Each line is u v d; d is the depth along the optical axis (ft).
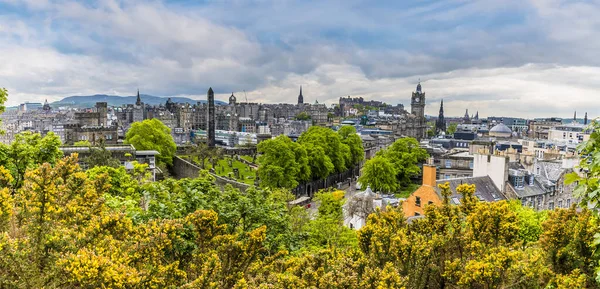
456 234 57.41
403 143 347.15
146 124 309.22
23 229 48.24
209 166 335.47
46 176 45.16
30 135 133.28
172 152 324.60
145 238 49.32
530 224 114.21
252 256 54.85
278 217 80.23
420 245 52.08
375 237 53.16
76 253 42.34
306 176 278.46
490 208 58.39
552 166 236.02
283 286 47.03
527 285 47.60
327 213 156.76
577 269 49.39
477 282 49.57
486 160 206.18
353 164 414.21
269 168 251.19
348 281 43.39
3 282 39.06
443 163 306.55
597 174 39.52
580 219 56.75
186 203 70.49
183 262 56.29
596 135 39.37
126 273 40.88
